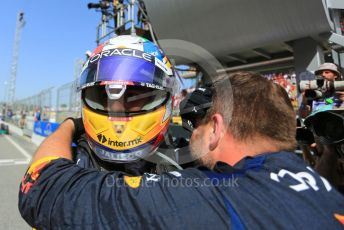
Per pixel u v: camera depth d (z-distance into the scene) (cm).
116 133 105
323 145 145
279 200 76
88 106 110
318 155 153
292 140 94
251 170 83
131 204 77
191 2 418
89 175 87
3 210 413
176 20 436
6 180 589
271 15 377
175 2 427
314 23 364
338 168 143
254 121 90
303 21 367
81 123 125
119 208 77
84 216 77
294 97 468
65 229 78
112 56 106
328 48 424
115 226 75
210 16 414
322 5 346
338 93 171
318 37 390
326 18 355
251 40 417
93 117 108
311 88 204
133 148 107
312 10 353
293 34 388
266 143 91
